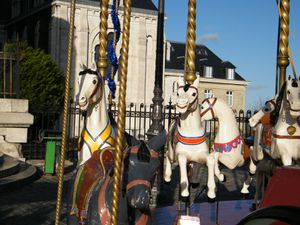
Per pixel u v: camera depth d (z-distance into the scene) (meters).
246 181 9.20
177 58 57.53
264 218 3.68
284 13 5.44
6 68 18.48
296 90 6.38
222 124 7.57
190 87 6.50
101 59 6.78
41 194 12.26
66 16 43.38
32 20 48.53
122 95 3.65
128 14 3.68
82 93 6.71
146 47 46.91
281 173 3.97
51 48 42.97
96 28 44.41
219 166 8.20
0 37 54.75
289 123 7.02
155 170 3.94
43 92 32.69
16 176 13.69
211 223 8.15
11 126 16.89
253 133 8.95
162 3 11.48
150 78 47.03
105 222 4.21
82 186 4.83
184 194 6.73
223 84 61.41
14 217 9.63
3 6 56.00
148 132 11.30
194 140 6.76
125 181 3.89
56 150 15.82
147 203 3.82
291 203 3.80
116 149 3.59
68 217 5.27
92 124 6.97
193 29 6.16
